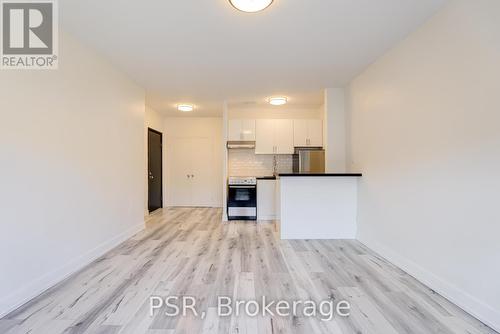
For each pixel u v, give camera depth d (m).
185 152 6.75
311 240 3.73
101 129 3.11
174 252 3.19
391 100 2.91
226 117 5.18
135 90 4.04
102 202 3.12
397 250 2.79
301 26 2.45
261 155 5.96
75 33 2.56
